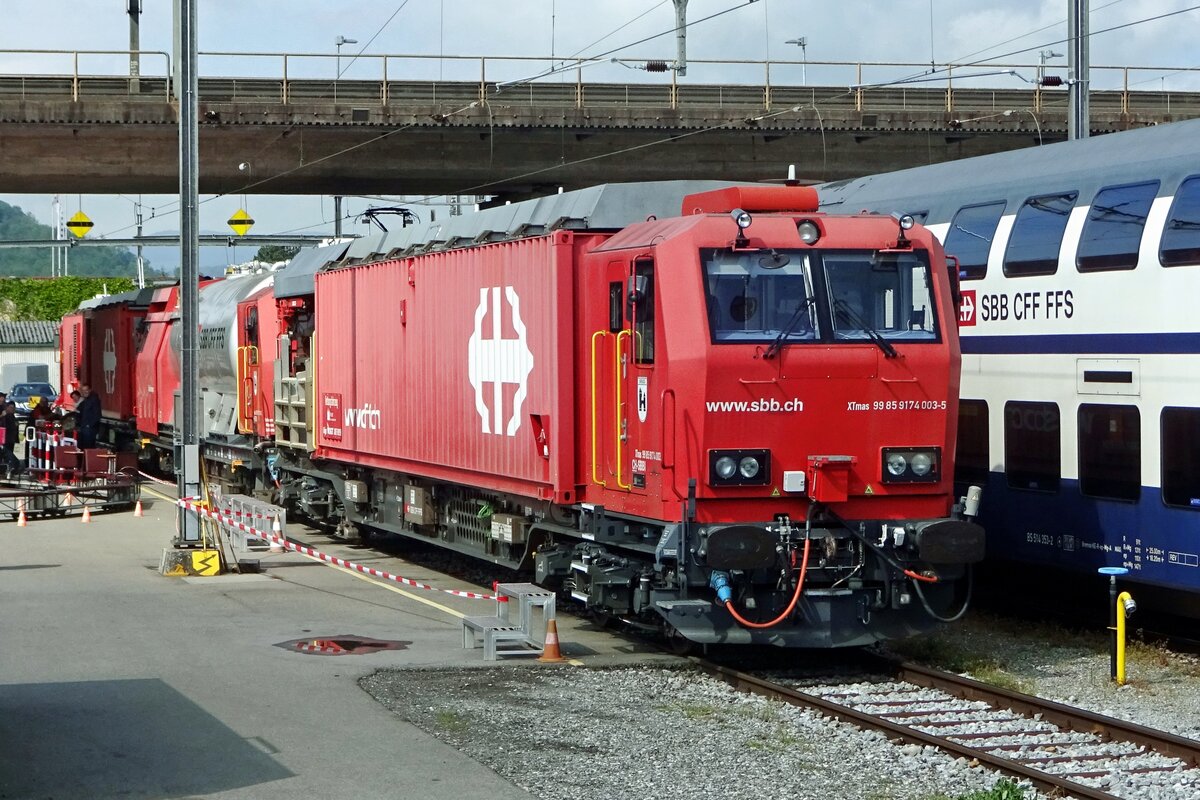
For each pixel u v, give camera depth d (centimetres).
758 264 1198
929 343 1227
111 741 976
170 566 1811
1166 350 1317
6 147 3666
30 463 3525
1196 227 1289
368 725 1025
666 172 4084
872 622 1223
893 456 1216
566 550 1433
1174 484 1311
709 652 1330
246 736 991
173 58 3784
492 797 851
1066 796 870
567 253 1351
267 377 2427
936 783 896
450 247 1644
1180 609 1352
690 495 1170
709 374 1166
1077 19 2183
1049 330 1465
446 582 1792
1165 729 1055
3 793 854
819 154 4119
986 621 1548
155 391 3219
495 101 3969
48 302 9231
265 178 3862
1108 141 1460
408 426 1783
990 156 1648
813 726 1045
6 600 1588
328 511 2216
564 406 1357
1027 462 1503
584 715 1070
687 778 902
